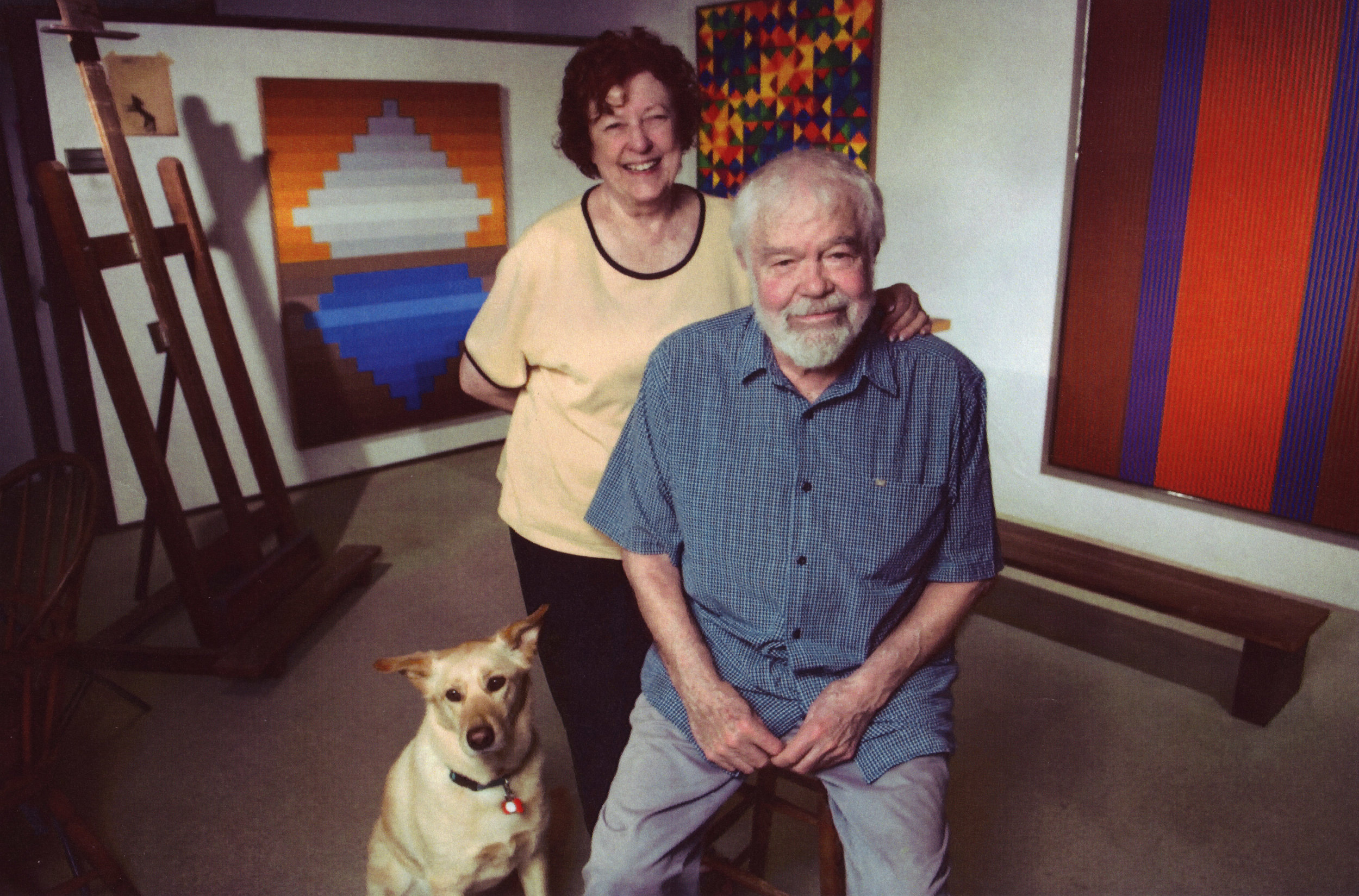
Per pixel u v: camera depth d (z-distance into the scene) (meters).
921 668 1.51
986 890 2.07
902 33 3.97
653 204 1.77
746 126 4.76
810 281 1.33
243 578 3.17
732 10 4.67
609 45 1.68
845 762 1.46
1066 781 2.45
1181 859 2.17
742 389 1.49
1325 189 2.91
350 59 4.39
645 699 1.64
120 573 3.81
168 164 3.41
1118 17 3.27
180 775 2.56
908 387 1.46
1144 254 3.39
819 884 1.99
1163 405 3.47
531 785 1.78
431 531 4.17
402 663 1.67
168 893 2.13
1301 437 3.15
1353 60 2.78
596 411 1.84
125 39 3.00
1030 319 3.80
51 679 1.99
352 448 4.84
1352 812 2.31
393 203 4.63
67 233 2.77
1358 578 3.14
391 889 1.95
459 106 4.73
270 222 4.33
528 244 1.81
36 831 2.29
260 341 4.44
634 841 1.44
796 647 1.48
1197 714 2.74
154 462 2.87
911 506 1.45
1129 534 3.70
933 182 4.00
